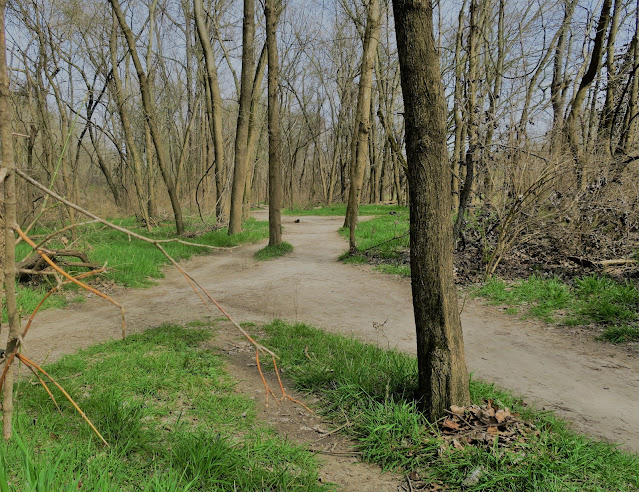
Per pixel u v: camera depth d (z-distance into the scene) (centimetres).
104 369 510
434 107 384
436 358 403
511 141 946
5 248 166
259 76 2273
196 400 450
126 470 313
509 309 805
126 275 1097
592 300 775
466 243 1143
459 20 1839
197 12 1983
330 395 469
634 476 331
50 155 1571
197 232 1958
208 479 314
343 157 4991
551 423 407
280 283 1106
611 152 1080
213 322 759
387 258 1321
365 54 1332
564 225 1020
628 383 519
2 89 159
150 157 2538
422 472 350
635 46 1228
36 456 297
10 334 177
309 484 324
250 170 2612
